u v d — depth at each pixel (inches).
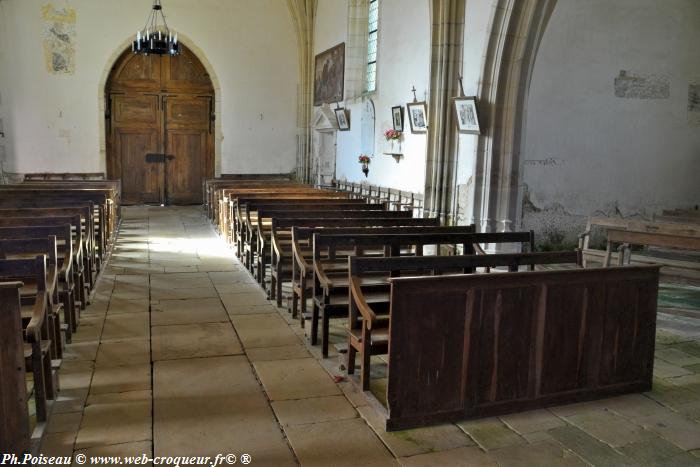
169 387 185.2
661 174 455.8
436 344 160.9
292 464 141.9
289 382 191.2
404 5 492.7
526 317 169.9
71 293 228.4
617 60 428.1
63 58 667.4
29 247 194.1
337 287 225.3
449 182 418.3
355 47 613.6
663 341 242.4
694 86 454.3
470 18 391.5
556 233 428.1
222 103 735.1
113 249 425.4
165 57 723.4
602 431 162.2
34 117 665.0
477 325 164.4
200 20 714.2
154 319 257.0
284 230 322.0
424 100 457.7
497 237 253.6
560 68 411.2
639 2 426.6
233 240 426.6
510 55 367.9
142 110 722.8
